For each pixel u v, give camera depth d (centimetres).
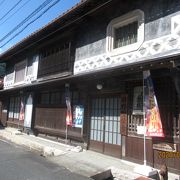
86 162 911
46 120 1472
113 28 1077
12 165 920
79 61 1248
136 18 977
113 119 1016
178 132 748
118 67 822
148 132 776
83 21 1214
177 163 739
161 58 680
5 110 2202
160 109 801
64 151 1083
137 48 937
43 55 1609
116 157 973
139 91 894
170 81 783
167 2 860
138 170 752
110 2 1029
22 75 1920
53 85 1303
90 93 1130
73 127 1216
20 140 1440
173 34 819
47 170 863
